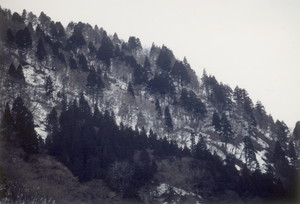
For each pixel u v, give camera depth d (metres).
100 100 128.62
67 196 82.19
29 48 137.88
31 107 110.00
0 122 93.62
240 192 98.06
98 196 85.44
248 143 119.38
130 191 88.31
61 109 113.56
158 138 114.62
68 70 136.00
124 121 122.31
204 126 131.75
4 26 137.38
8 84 112.69
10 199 74.50
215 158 104.81
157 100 131.75
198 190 96.19
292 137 129.50
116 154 95.50
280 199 98.62
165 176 96.19
